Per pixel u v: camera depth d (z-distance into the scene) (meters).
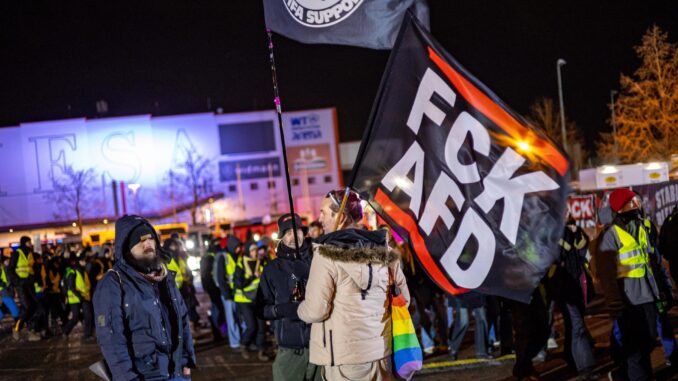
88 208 75.62
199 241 36.84
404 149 4.76
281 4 5.40
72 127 76.56
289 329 5.72
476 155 4.63
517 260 4.54
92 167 76.44
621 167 18.28
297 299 5.41
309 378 5.65
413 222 4.72
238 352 11.87
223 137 78.19
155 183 77.00
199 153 77.62
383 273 4.37
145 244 4.62
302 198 76.81
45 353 13.66
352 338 4.25
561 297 7.81
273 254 12.25
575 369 7.95
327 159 79.12
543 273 4.49
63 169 76.19
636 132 30.31
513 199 4.56
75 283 15.55
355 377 4.27
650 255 6.99
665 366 7.92
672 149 29.33
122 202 71.56
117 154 76.62
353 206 4.74
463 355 9.96
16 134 76.75
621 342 7.13
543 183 4.52
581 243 8.20
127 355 4.41
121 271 4.56
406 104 4.77
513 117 4.57
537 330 7.62
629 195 6.95
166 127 77.69
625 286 6.92
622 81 30.28
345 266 4.25
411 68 4.77
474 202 4.62
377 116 4.80
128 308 4.46
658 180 17.97
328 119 79.50
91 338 15.41
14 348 14.90
